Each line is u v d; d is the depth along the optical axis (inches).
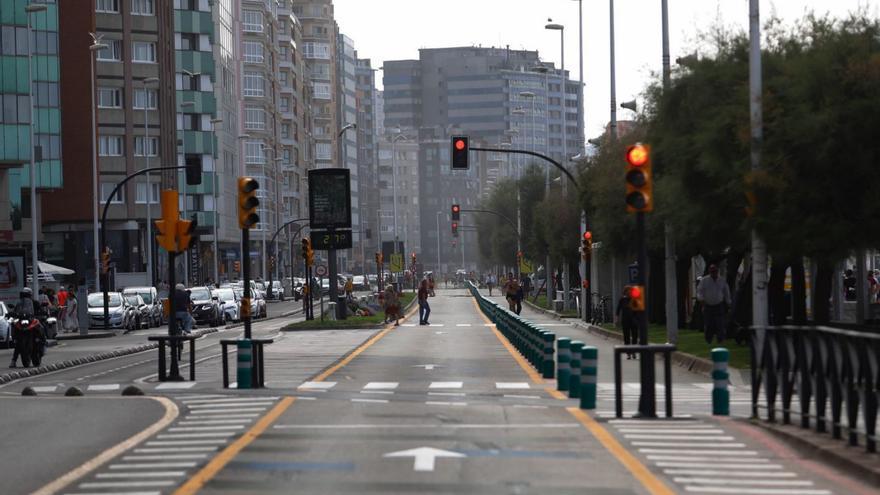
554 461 708.0
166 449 777.6
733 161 1557.6
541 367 1556.3
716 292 1921.8
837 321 2353.6
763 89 1541.6
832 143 1425.9
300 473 663.8
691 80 1690.5
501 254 6742.1
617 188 2427.4
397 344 2273.6
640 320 951.6
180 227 1491.1
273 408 1031.6
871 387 675.4
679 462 711.1
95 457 751.1
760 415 935.7
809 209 1461.6
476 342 2326.5
